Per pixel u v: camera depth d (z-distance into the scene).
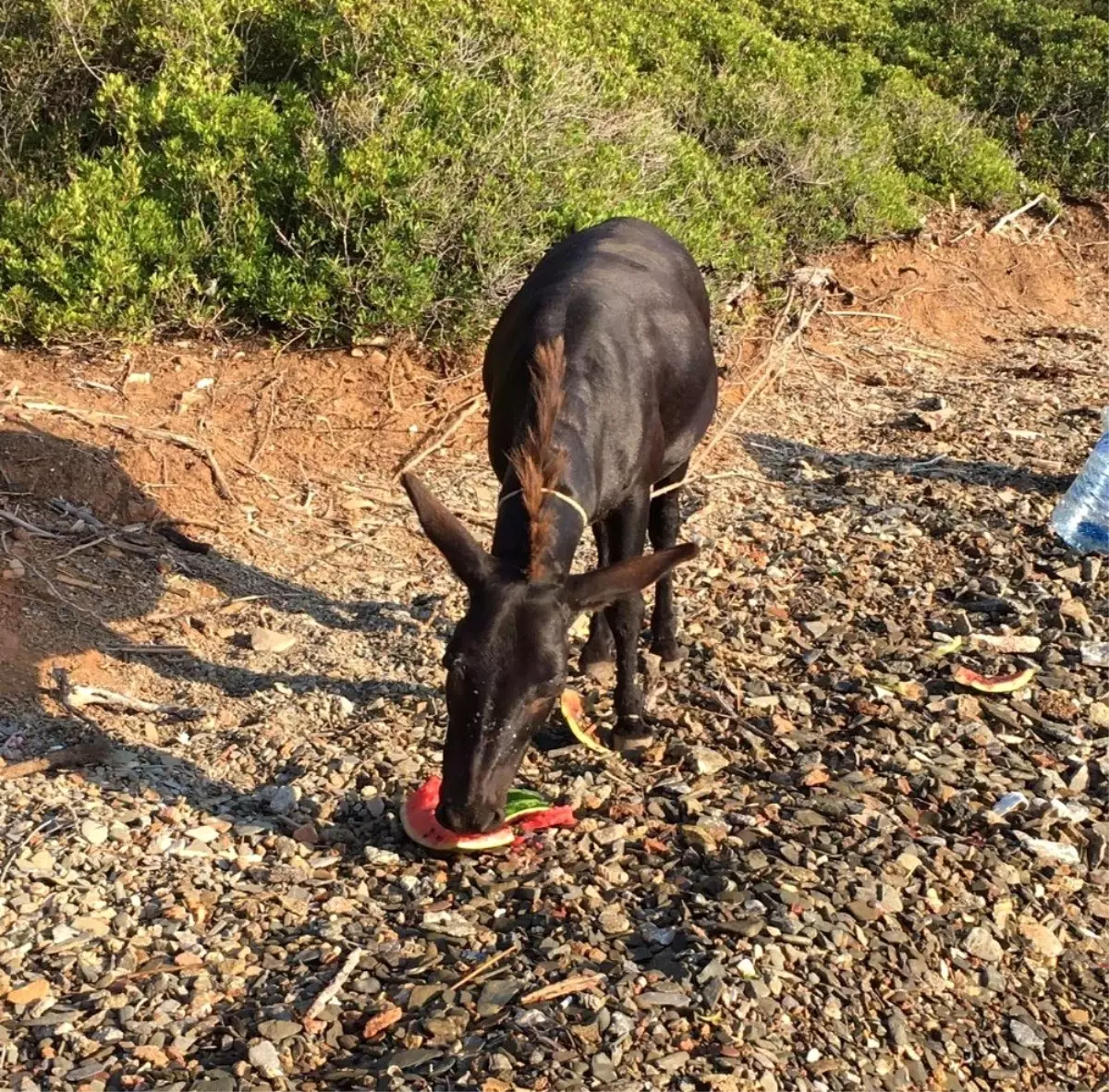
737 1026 2.00
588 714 2.94
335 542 3.63
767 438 4.59
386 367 4.29
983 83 7.93
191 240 4.23
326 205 4.30
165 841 2.41
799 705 2.98
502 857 2.42
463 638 2.07
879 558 3.68
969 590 3.48
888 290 6.00
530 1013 1.97
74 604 3.12
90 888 2.26
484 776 2.03
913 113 7.03
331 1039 1.95
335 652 3.16
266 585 3.41
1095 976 2.28
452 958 2.12
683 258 3.17
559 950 2.13
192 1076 1.86
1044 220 7.01
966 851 2.49
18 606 3.04
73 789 2.53
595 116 5.23
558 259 2.96
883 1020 2.08
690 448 3.05
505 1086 1.83
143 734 2.77
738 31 6.95
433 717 2.88
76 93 4.86
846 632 3.30
